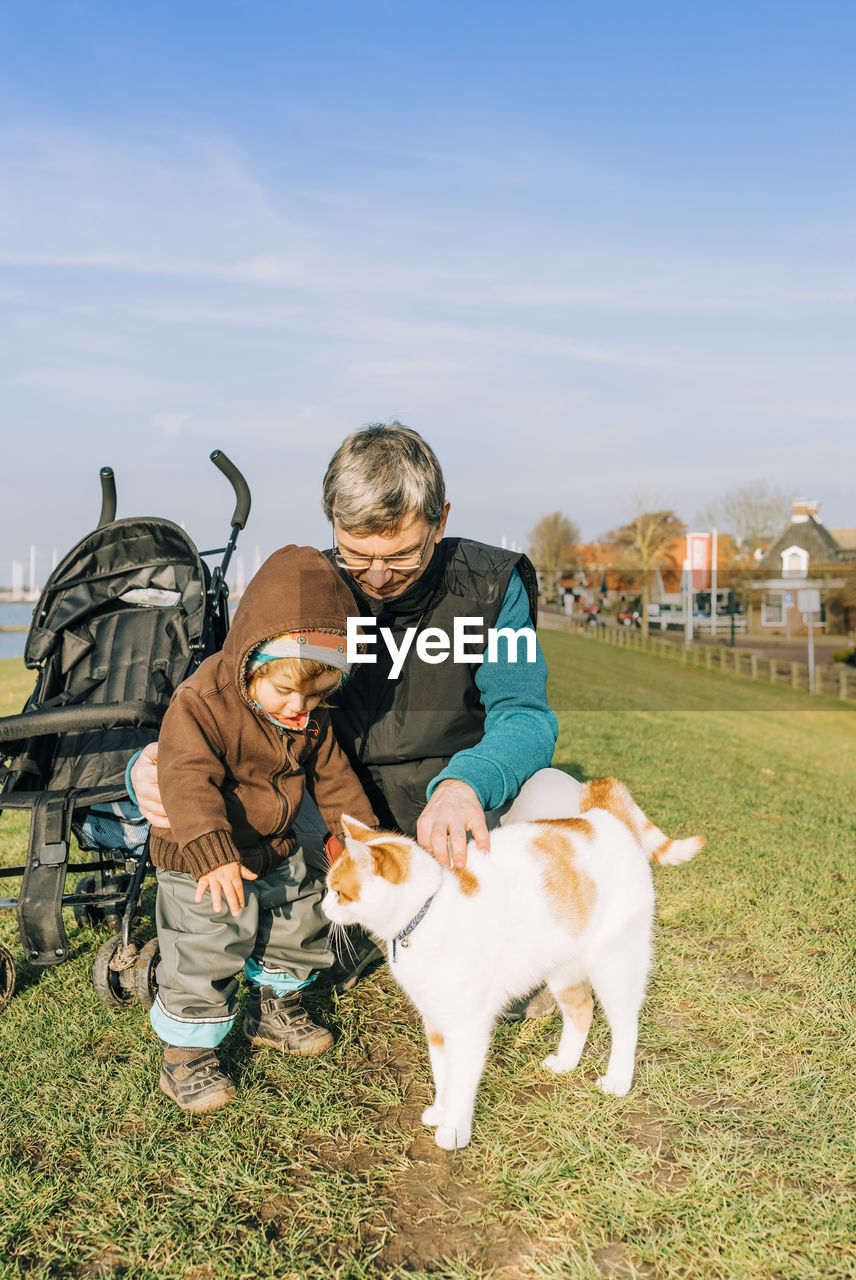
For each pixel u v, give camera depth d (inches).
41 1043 109.0
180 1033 94.2
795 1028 112.2
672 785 291.6
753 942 141.9
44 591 151.4
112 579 157.8
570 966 97.4
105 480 162.7
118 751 137.6
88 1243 76.3
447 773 97.5
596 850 96.9
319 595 92.4
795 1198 79.5
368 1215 78.7
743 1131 91.0
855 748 546.6
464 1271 71.6
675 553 2456.9
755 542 2442.2
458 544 116.4
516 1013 113.7
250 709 95.5
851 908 161.6
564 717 493.4
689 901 162.1
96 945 142.6
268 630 89.6
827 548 2149.4
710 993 121.4
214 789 91.0
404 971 86.0
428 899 84.1
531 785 111.5
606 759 340.2
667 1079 100.0
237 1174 83.0
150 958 113.9
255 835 99.0
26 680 483.8
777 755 439.5
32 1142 90.1
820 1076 100.1
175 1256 74.2
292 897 103.1
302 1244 75.4
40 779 135.2
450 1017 86.0
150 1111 93.6
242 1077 100.4
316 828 112.6
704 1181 81.5
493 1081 100.3
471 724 113.7
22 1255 74.7
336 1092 98.2
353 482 94.4
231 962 95.0
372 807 113.6
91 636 151.8
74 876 178.4
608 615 2285.9
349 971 121.8
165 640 149.9
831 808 278.8
